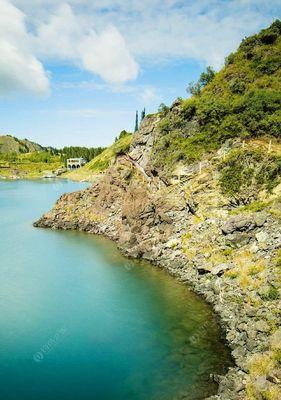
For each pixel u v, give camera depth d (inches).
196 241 1787.6
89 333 1218.0
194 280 1558.8
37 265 1943.9
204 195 2025.1
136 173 2827.3
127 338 1176.8
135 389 929.5
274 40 3206.2
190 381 944.3
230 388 865.5
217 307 1283.2
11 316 1350.9
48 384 966.4
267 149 2108.8
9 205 4158.5
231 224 1614.2
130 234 2174.0
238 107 2591.0
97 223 2758.4
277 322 1029.2
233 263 1455.5
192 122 2738.7
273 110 2484.0
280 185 1815.9
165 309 1360.7
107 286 1622.8
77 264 1948.8
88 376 992.9
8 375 1008.2
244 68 3070.9
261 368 879.1
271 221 1544.0
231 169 2041.1
